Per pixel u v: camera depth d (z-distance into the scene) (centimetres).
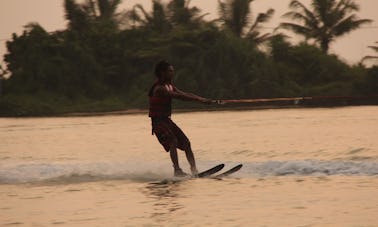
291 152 4088
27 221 2045
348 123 7412
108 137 6575
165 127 3095
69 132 7900
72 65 17475
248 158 3841
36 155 4653
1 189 2788
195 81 16712
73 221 2019
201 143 5228
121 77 17975
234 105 16612
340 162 3150
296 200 2244
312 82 17612
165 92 3122
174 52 17275
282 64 17375
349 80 17450
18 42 17850
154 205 2259
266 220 1927
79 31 18700
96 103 16888
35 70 17325
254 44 17238
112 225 1938
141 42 18062
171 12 18538
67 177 3086
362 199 2206
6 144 5972
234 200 2298
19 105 16588
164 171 3219
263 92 16612
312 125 7319
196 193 2502
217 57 16950
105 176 3088
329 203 2159
